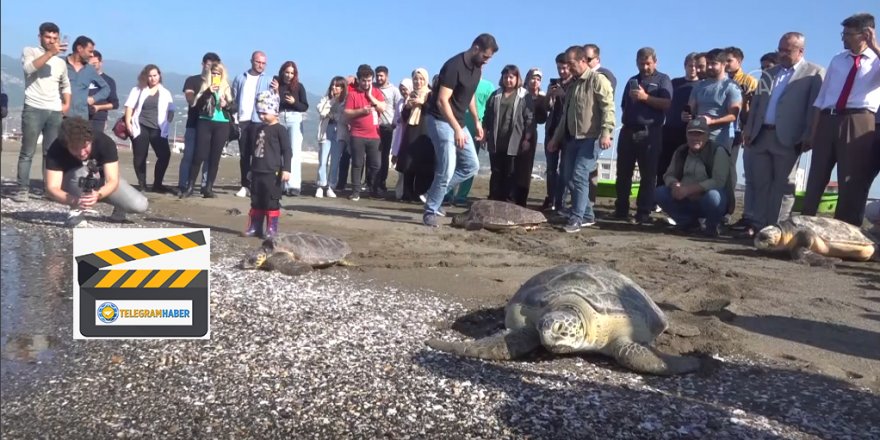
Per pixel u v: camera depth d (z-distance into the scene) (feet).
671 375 11.37
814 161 24.54
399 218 29.04
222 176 52.95
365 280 17.46
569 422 9.22
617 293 12.37
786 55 24.91
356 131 35.42
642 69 29.22
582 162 26.30
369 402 9.68
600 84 25.12
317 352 11.60
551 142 28.19
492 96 32.09
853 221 24.06
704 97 27.61
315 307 14.39
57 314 13.10
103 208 27.02
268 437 8.59
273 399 9.66
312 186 44.70
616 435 8.91
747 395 10.61
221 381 10.23
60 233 21.27
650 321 12.40
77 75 29.91
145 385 10.01
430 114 25.95
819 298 16.85
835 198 35.27
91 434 8.50
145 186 35.94
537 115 32.55
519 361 11.87
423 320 14.02
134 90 34.88
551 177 32.63
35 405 9.21
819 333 14.06
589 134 25.68
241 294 15.02
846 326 14.56
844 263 22.13
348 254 19.88
